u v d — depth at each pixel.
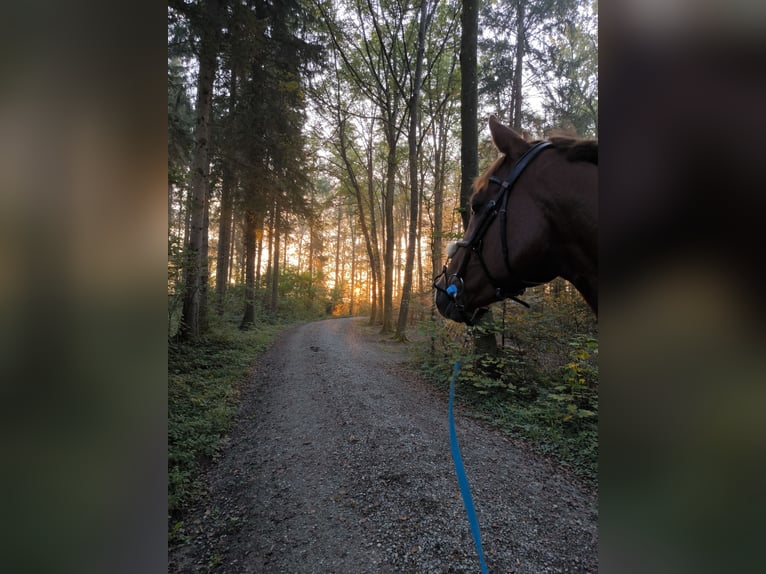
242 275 20.41
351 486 3.04
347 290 41.44
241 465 3.48
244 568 2.16
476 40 6.45
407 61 11.95
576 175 0.96
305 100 12.30
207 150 8.49
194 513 2.73
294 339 13.16
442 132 15.02
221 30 6.95
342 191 20.86
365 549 2.29
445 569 2.10
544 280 1.08
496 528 2.46
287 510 2.73
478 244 1.17
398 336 12.40
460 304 1.27
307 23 10.86
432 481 3.06
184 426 4.00
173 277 6.58
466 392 5.59
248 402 5.43
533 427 4.20
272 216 11.63
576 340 4.46
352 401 5.41
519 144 1.11
